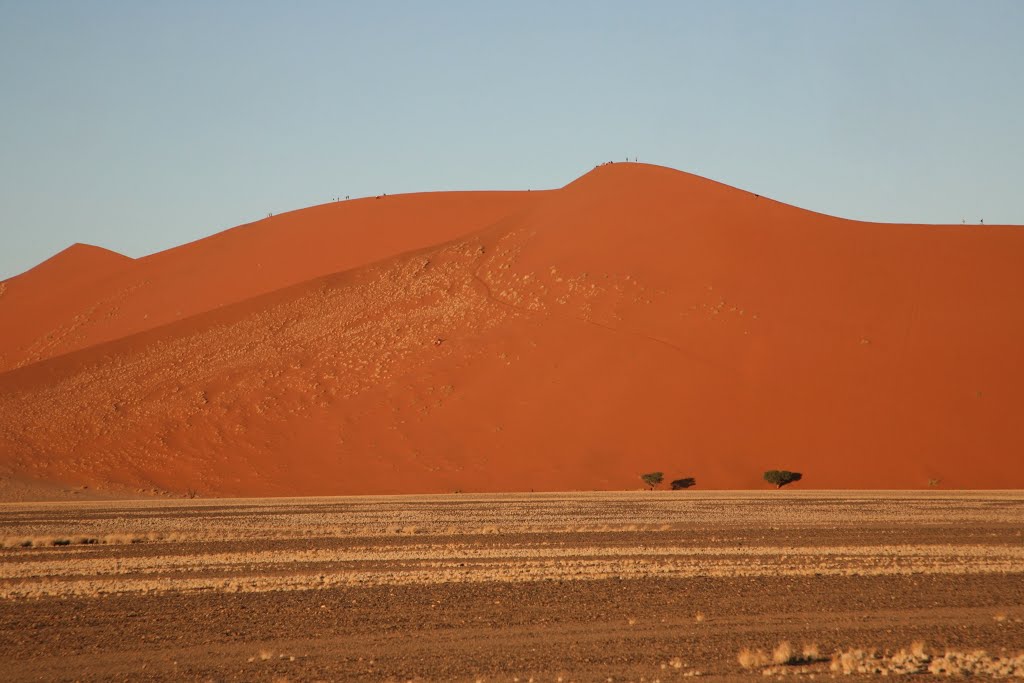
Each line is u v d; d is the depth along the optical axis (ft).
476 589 141.90
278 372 485.15
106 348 537.24
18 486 389.19
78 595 141.69
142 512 299.99
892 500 302.86
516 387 434.30
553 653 102.53
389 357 480.64
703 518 251.60
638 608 126.52
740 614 122.42
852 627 114.73
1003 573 153.89
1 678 96.53
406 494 375.45
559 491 368.07
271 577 156.04
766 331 433.07
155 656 104.12
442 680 92.12
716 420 395.14
